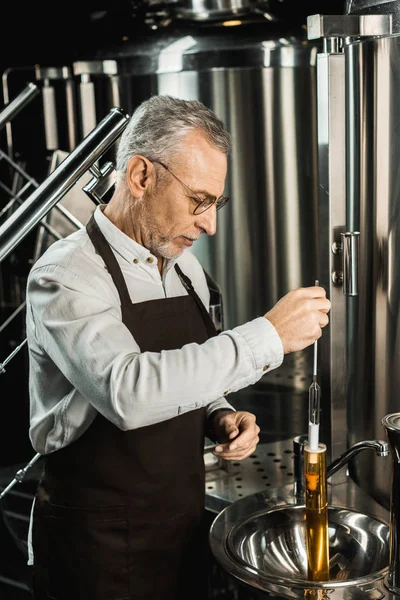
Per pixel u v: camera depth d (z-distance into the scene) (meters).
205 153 1.41
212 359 1.33
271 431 2.49
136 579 1.62
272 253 2.58
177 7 2.59
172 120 1.41
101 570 1.60
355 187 1.77
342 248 1.78
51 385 1.59
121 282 1.54
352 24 1.66
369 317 1.77
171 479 1.61
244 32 2.47
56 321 1.43
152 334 1.57
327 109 1.73
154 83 2.56
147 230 1.50
